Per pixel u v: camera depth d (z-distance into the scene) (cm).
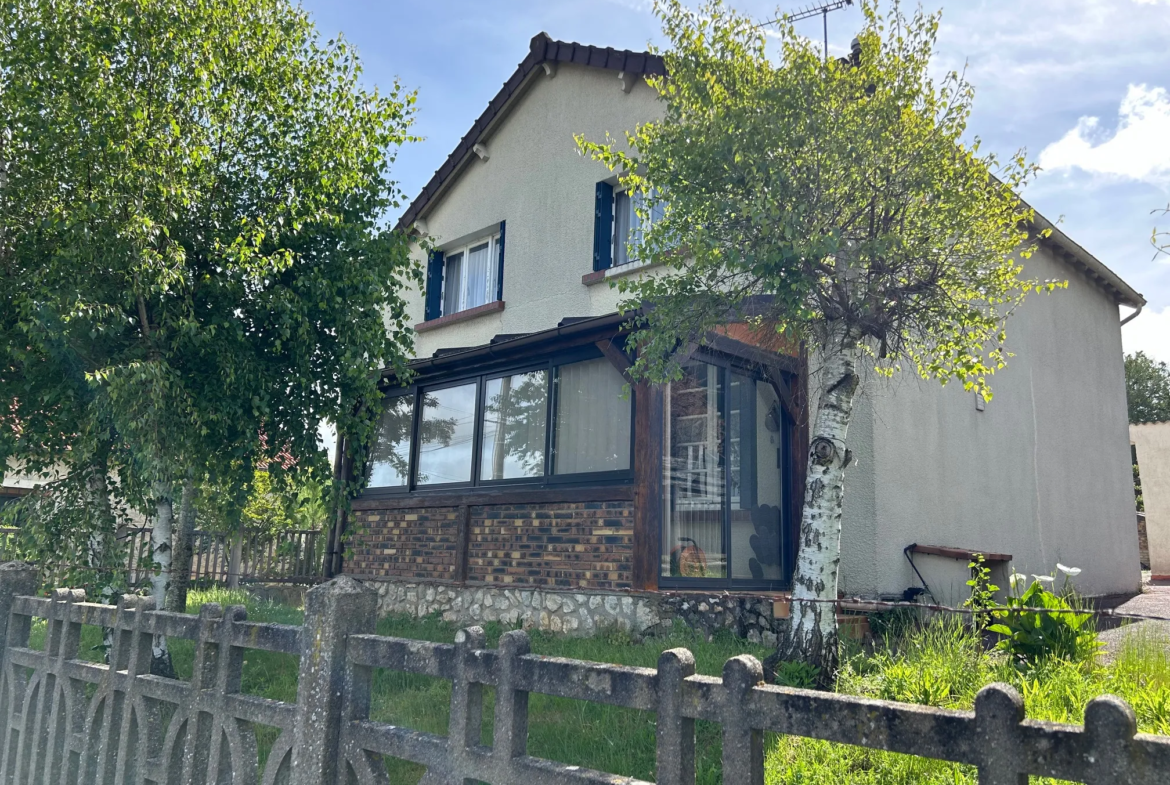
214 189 696
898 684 518
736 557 840
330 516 838
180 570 913
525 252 1243
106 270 636
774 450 893
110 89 627
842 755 414
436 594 988
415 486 1077
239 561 1315
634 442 814
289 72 715
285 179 720
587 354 883
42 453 695
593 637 802
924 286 647
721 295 669
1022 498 1141
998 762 157
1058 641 562
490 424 990
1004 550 1080
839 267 654
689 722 201
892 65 646
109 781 339
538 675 224
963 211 637
